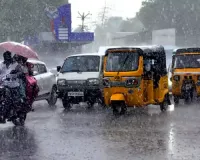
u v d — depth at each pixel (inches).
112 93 696.4
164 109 764.0
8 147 440.5
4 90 567.8
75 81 795.4
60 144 455.8
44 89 853.2
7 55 597.3
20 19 2321.6
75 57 840.9
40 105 900.0
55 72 1088.8
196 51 882.1
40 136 505.4
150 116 683.4
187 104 871.7
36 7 2402.8
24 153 413.1
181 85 861.2
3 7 2290.8
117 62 702.5
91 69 811.4
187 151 416.2
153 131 533.3
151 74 717.3
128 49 699.4
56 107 856.3
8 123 620.4
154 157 392.5
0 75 589.6
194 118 653.9
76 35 2263.8
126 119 649.6
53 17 2230.6
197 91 858.8
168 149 426.0
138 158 389.1
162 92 753.6
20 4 2322.8
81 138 490.0
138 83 684.1
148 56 716.0
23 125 596.1
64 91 800.9
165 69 781.3
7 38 2301.9
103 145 448.8
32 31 2372.0
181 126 571.8
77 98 797.9
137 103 689.6
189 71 864.3
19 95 581.9
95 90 789.9
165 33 2878.9
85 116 693.3
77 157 395.9
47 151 421.7
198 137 489.1
